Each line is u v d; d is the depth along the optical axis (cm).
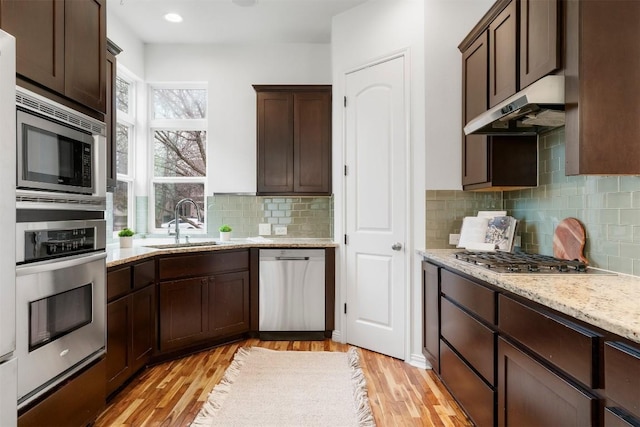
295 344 329
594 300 119
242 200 401
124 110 385
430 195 279
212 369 274
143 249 294
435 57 280
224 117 400
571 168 156
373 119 310
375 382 253
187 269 298
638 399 88
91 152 183
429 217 279
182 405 220
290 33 379
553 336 121
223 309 321
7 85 124
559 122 205
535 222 241
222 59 401
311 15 342
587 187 192
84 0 182
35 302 144
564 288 138
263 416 207
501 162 238
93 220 182
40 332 147
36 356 144
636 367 88
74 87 173
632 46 151
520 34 200
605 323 98
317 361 287
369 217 312
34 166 144
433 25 280
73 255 167
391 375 264
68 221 163
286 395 231
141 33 377
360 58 319
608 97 151
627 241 166
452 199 280
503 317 156
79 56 178
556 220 219
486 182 242
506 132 231
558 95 162
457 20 279
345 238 330
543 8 177
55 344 154
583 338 106
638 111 151
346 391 237
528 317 136
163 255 283
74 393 168
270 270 339
